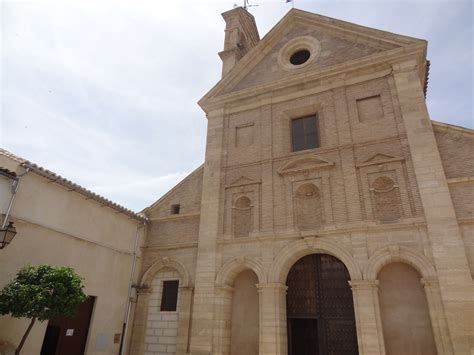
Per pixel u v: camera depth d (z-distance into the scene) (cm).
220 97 1878
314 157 1525
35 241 1229
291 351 1368
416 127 1384
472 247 1152
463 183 1248
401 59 1533
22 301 942
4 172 1159
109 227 1579
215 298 1456
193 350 1398
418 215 1260
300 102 1689
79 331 1377
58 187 1354
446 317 1097
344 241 1327
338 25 1741
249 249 1483
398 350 1178
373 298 1214
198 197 1764
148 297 1653
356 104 1565
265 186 1569
